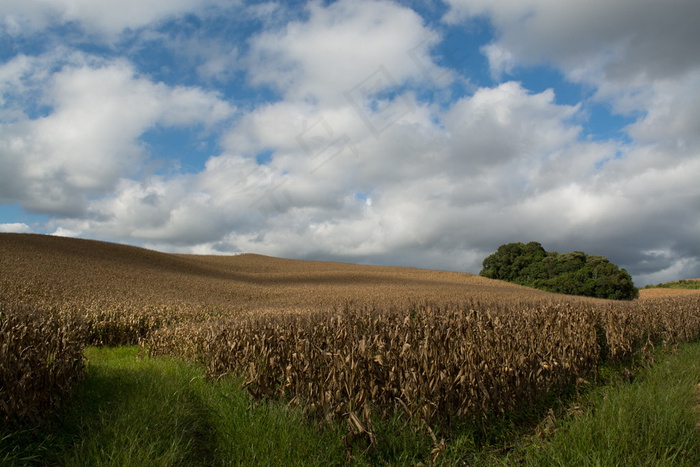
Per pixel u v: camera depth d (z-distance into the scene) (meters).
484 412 4.86
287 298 32.09
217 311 18.11
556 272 69.44
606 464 3.48
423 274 74.06
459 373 4.89
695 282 70.12
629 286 53.81
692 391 5.63
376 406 4.83
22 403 4.49
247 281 51.16
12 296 17.34
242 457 4.00
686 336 11.98
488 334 6.34
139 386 6.35
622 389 5.69
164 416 4.93
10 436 4.21
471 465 4.02
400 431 4.39
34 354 5.05
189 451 4.15
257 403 5.13
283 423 4.43
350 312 8.32
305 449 4.01
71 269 34.22
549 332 7.89
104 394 6.07
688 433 4.07
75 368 6.01
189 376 7.36
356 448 3.95
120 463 3.73
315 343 5.87
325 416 4.40
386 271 75.81
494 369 5.46
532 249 80.12
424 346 5.18
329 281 55.66
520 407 5.55
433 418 4.62
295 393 5.29
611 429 4.05
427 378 4.72
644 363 8.28
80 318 7.92
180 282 37.72
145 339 11.26
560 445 3.90
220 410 5.27
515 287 61.09
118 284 29.97
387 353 5.27
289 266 76.25
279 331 6.62
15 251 38.69
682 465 3.48
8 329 5.45
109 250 54.09
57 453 4.11
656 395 5.24
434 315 7.27
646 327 10.87
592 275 58.19
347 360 4.77
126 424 4.60
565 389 6.53
